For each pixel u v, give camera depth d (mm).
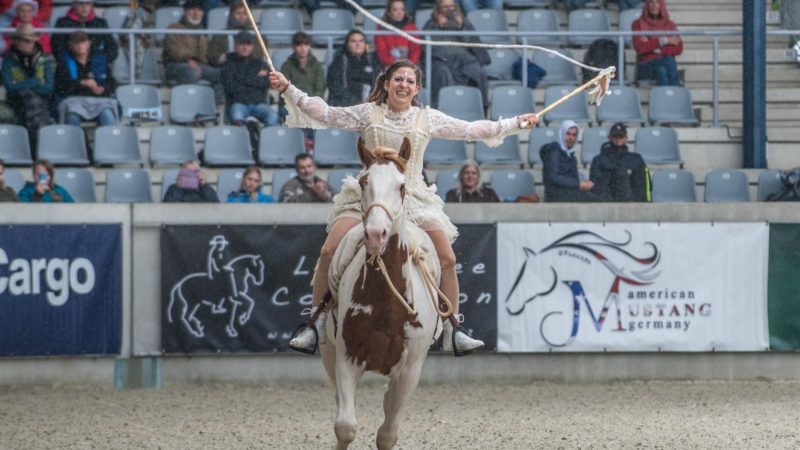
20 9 32812
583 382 26359
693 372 26609
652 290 26297
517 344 26062
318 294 15672
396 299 14375
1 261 25250
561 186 29891
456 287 15727
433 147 33188
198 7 35625
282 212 26031
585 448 18375
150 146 32531
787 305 26531
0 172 28203
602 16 38062
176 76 34844
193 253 25719
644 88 36406
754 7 32312
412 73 15219
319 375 26125
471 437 19422
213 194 29109
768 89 36594
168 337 25641
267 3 38781
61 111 32938
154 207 25797
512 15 39375
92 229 25594
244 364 26047
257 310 25859
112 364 25766
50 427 20500
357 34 32469
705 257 26391
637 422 20953
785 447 18344
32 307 25391
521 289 26094
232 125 33219
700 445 18594
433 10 36656
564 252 26203
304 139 32938
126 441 19062
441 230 15594
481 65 35375
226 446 18641
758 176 31891
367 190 13695
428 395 24562
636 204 26406
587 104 35094
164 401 23672
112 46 33781
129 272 25797
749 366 26656
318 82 33000
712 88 36781
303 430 20188
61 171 31000
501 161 33281
